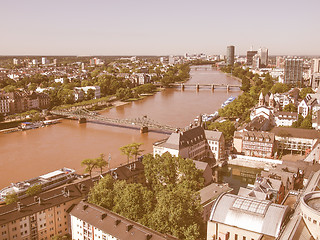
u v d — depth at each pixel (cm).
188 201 13738
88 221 13712
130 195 14388
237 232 11569
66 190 16188
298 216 10869
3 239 13700
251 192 15738
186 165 18262
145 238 11850
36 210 14650
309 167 19962
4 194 19188
